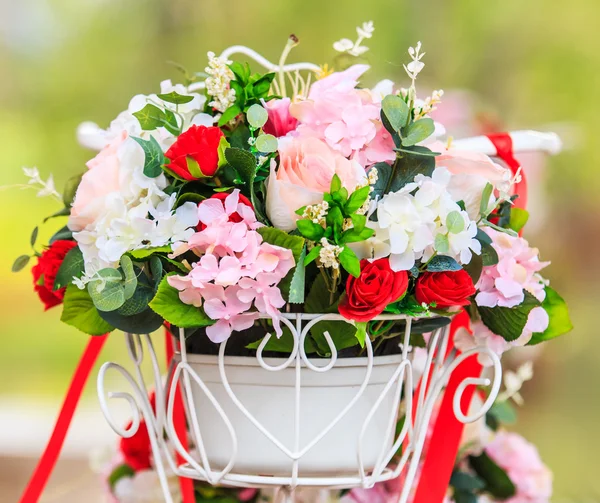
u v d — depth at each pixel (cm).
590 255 411
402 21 431
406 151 131
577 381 405
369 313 128
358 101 132
